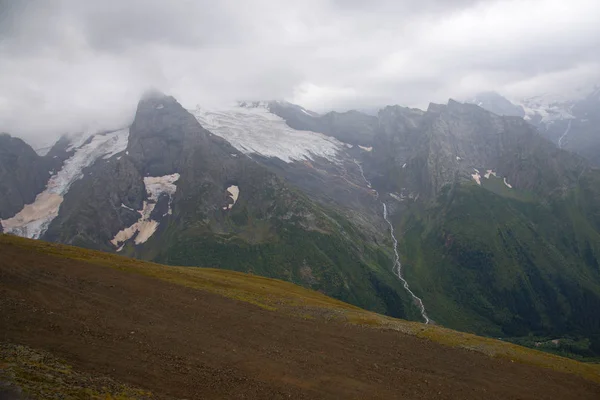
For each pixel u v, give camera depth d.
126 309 58.06
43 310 52.09
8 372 31.59
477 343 65.12
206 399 39.78
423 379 50.53
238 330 57.59
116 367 41.94
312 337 58.81
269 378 46.03
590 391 54.12
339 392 45.22
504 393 50.09
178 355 47.56
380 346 58.50
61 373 35.75
